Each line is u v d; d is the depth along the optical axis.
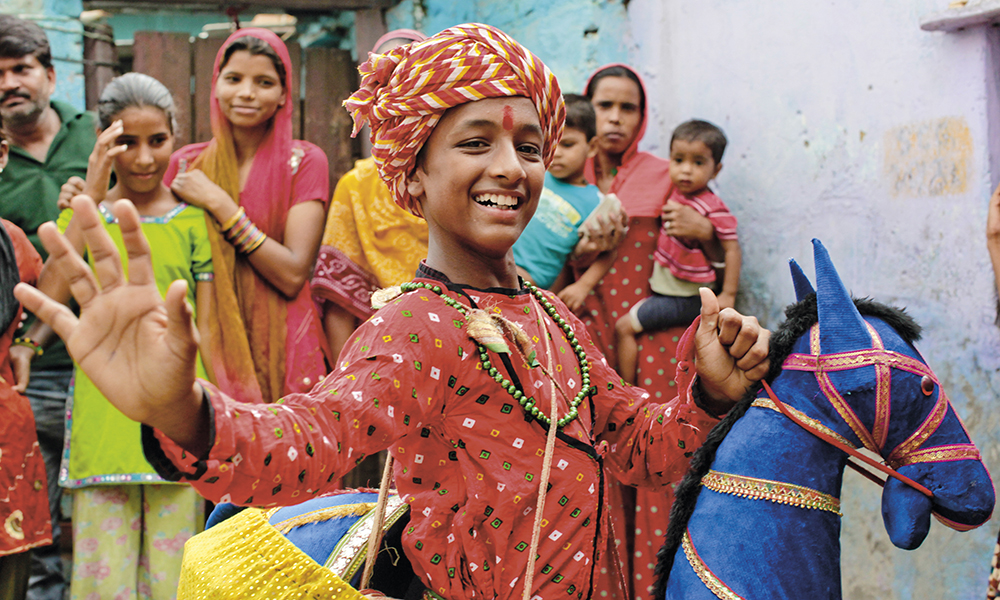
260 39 3.36
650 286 3.33
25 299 0.96
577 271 3.36
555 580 1.36
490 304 1.41
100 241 0.96
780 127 3.30
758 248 3.41
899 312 1.50
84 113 3.65
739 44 3.50
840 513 1.42
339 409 1.18
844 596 2.93
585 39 4.16
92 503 2.99
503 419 1.35
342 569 1.48
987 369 2.52
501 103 1.35
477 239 1.36
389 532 1.51
